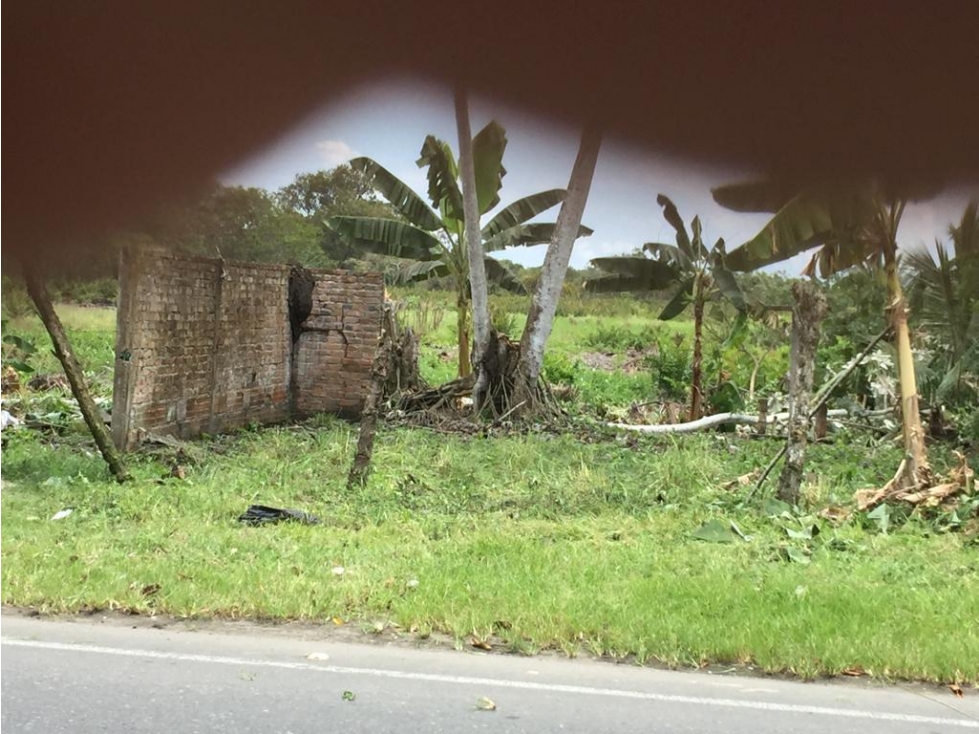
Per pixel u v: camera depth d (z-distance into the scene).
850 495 6.86
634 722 2.87
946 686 3.23
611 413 12.36
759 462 8.04
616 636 3.53
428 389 10.86
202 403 8.92
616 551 5.01
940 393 8.79
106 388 10.98
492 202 10.61
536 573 4.41
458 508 6.22
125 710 2.85
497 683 3.15
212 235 9.16
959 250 7.58
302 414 10.75
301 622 3.74
